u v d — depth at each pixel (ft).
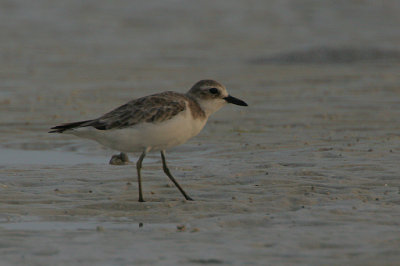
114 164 42.98
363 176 37.27
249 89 78.48
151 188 35.40
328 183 35.68
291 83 83.35
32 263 23.11
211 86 33.30
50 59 104.47
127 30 135.95
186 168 40.75
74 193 34.30
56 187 35.58
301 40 125.39
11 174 39.09
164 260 23.38
